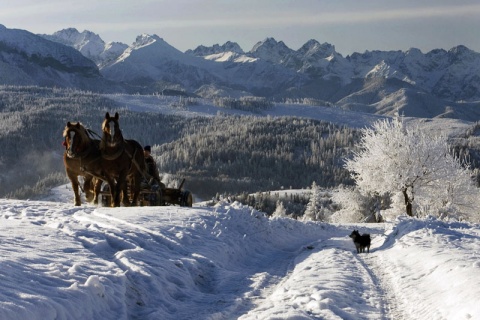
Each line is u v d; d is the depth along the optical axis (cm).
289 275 1365
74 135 1861
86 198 2094
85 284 824
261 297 1057
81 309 766
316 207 8419
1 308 648
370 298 1090
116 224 1513
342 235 2967
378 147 4362
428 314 945
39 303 706
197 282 1166
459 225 2233
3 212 1709
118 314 820
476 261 1248
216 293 1108
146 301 932
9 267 836
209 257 1369
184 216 1808
